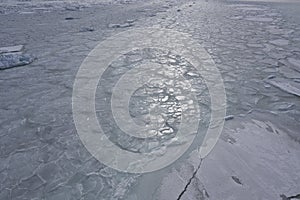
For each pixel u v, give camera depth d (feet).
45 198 7.16
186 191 7.19
